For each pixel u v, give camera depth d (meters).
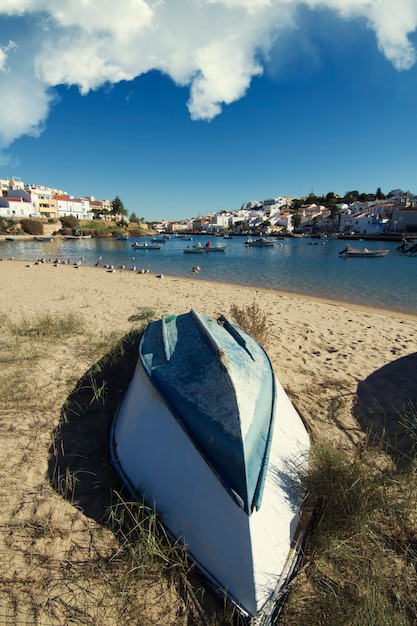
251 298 12.91
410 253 37.94
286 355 6.52
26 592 2.27
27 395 4.73
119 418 3.71
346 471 2.90
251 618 2.03
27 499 3.01
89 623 2.10
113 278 18.06
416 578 2.38
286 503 2.59
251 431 2.69
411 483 3.07
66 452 3.63
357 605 2.13
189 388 3.05
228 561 2.21
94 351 6.34
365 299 14.42
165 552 2.39
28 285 15.18
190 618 2.12
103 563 2.45
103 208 121.75
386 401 4.82
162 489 2.68
